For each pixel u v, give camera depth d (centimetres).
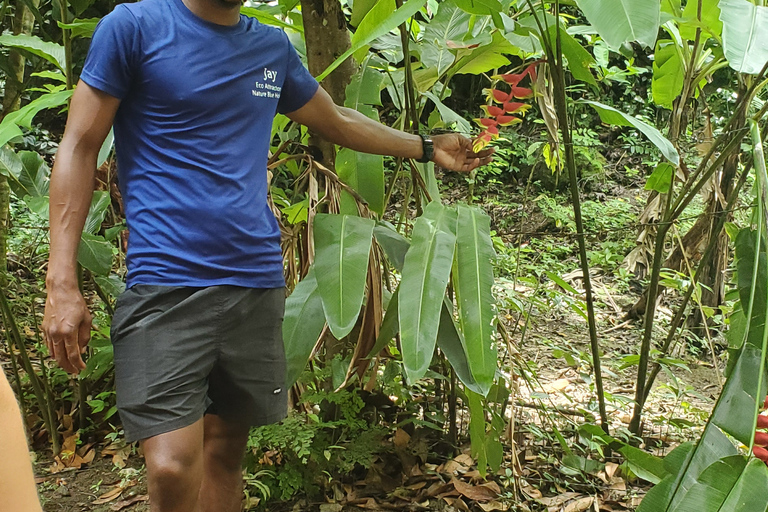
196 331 139
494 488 208
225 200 139
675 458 126
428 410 240
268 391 156
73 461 240
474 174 260
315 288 176
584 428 187
